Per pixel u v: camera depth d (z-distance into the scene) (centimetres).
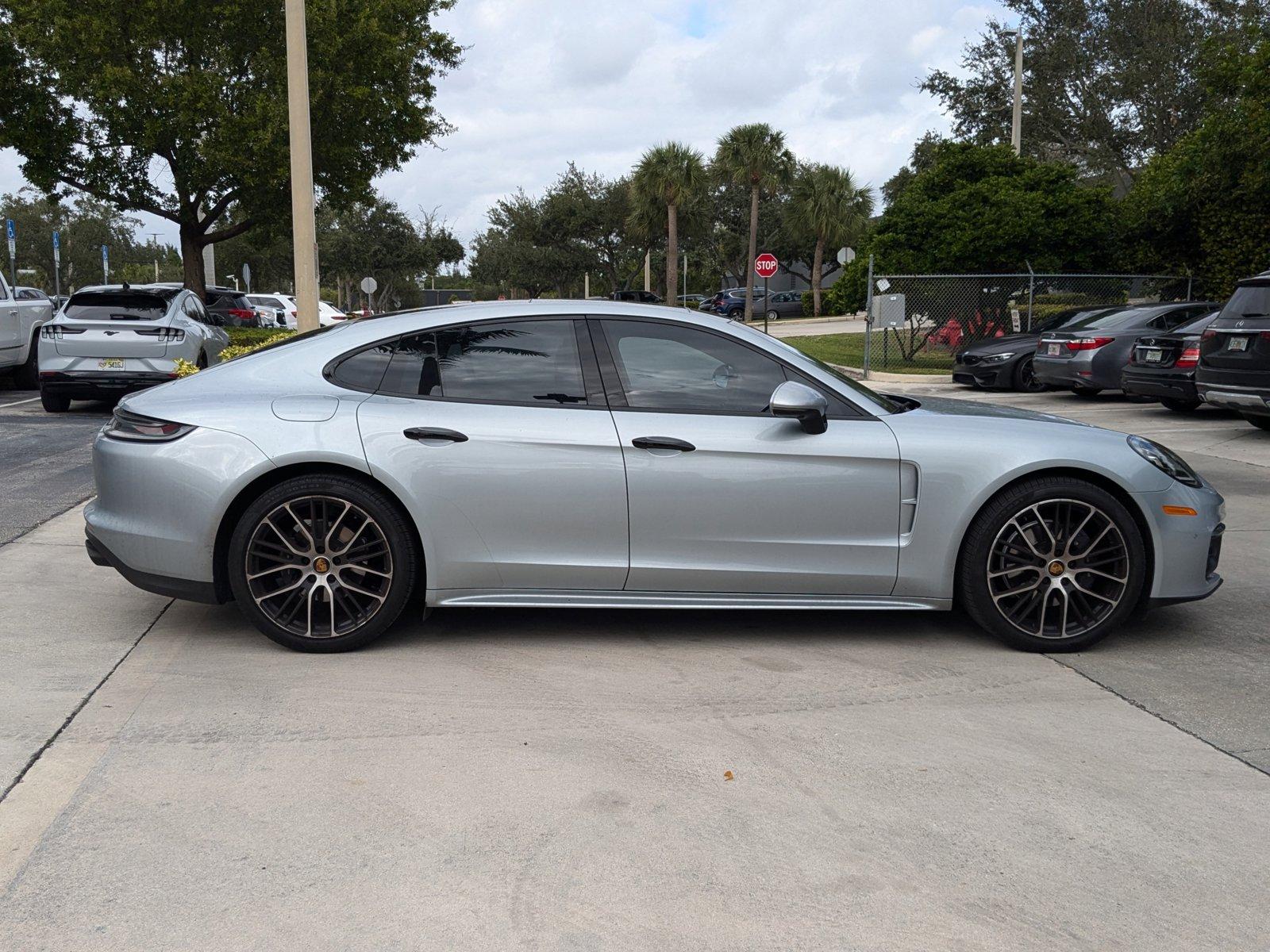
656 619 494
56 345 1211
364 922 248
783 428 438
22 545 603
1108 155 3753
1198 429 1164
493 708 380
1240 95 1969
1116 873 274
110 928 245
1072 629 450
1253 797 317
